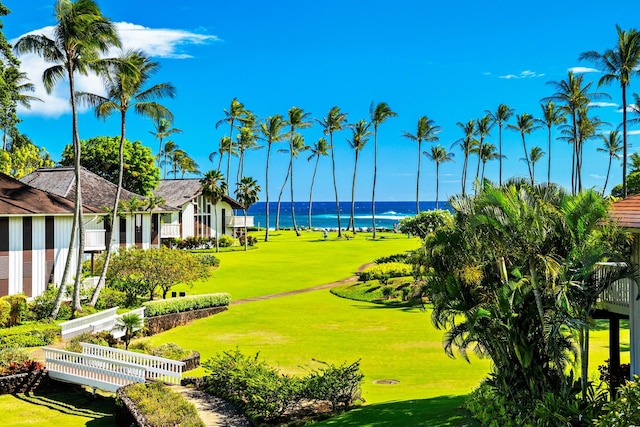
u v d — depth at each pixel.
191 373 22.34
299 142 104.44
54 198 37.00
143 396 17.30
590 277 13.27
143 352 24.52
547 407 12.41
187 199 70.25
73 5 28.11
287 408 17.09
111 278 35.09
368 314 34.41
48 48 29.17
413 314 34.25
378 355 24.47
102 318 29.16
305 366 22.77
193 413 15.89
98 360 20.77
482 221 12.99
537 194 13.88
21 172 68.06
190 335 29.67
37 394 20.81
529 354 13.23
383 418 14.87
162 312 31.94
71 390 21.31
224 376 18.36
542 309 12.90
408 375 21.09
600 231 12.51
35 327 26.78
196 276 35.56
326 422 15.09
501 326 13.73
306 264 55.94
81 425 17.50
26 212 33.03
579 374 17.52
